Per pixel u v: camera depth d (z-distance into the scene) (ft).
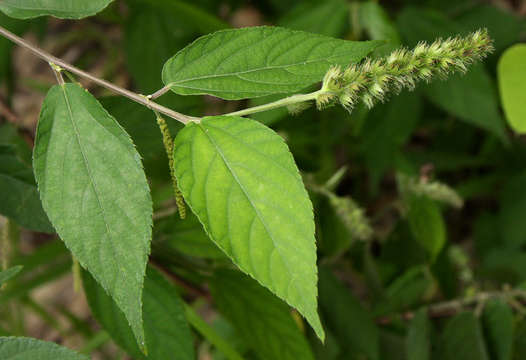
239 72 1.33
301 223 1.26
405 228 2.37
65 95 1.32
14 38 1.35
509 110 1.95
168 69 1.34
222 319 2.41
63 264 1.98
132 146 1.29
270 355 1.76
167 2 2.09
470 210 3.31
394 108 2.44
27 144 1.98
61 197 1.30
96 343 2.15
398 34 2.36
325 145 2.70
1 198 1.52
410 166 2.46
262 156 1.28
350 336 2.03
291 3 2.95
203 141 1.29
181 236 1.69
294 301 1.25
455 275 2.47
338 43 1.34
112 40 3.58
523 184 2.81
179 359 1.59
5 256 1.75
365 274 2.26
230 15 3.04
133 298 1.28
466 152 3.14
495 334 2.13
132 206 1.29
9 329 2.45
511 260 2.62
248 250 1.26
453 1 2.82
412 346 2.11
